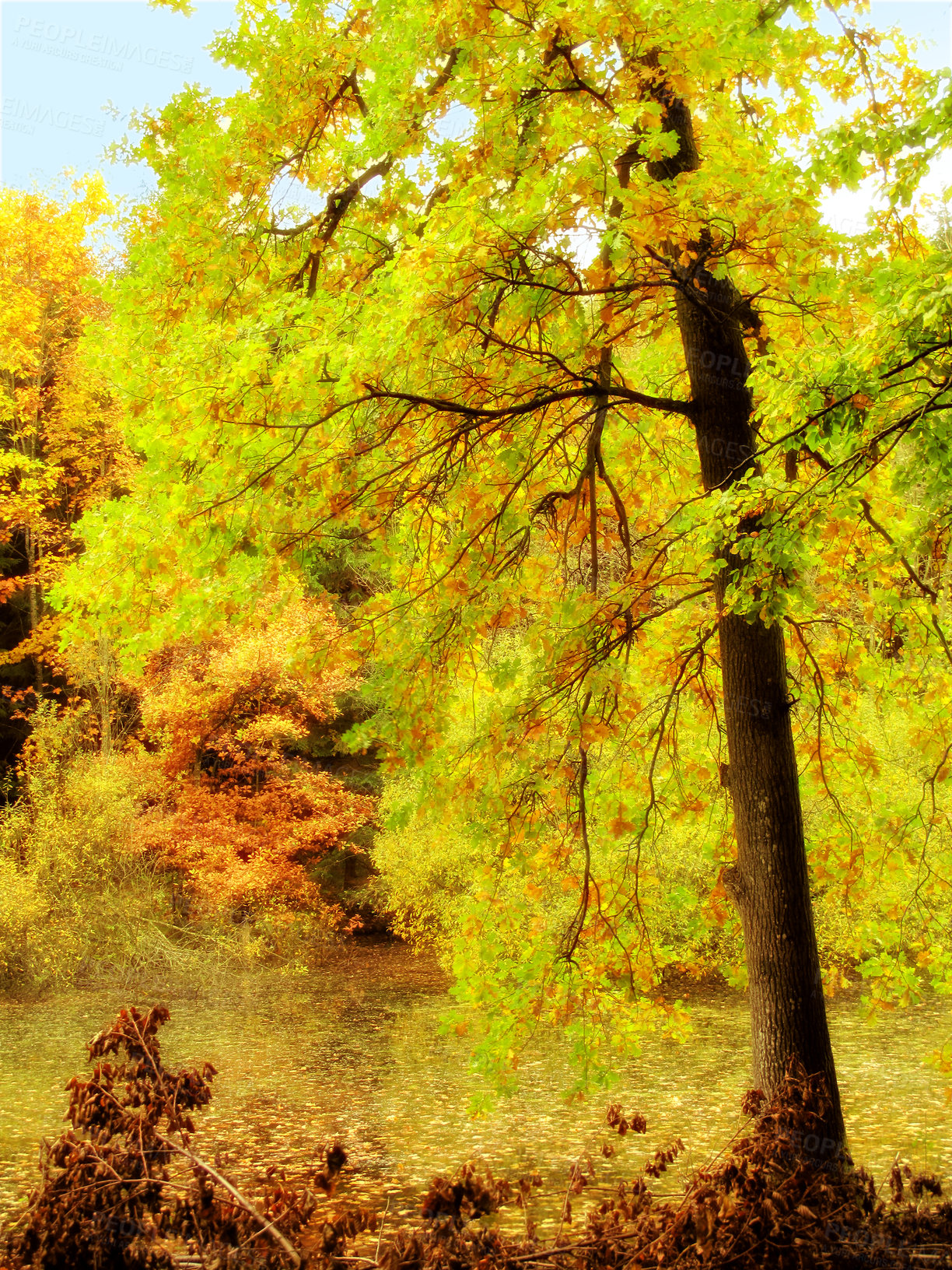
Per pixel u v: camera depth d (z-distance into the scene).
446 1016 5.66
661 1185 6.79
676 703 6.54
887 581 5.74
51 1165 3.11
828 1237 3.33
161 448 4.71
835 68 5.60
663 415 6.74
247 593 4.93
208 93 5.80
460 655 5.25
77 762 18.41
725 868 5.51
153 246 5.62
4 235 19.61
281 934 18.77
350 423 4.78
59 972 15.87
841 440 4.29
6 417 20.38
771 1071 5.12
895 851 6.32
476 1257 3.26
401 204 5.77
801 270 4.75
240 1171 7.37
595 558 5.57
